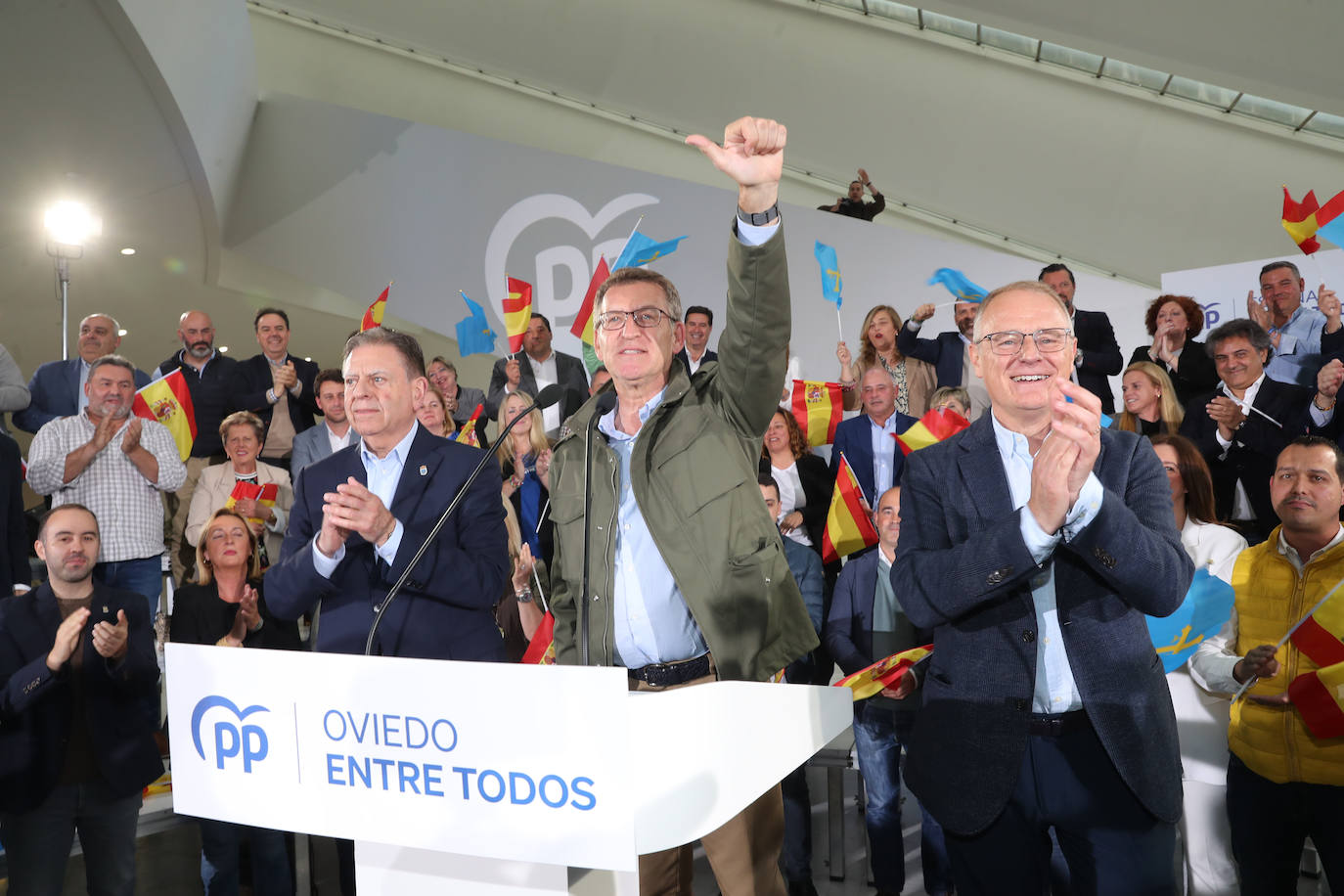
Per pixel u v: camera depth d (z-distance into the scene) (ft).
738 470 5.98
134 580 12.56
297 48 23.16
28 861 8.97
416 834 3.53
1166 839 4.98
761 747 3.72
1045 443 4.66
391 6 22.86
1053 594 5.23
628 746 3.19
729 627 5.69
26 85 17.37
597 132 21.84
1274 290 12.34
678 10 21.52
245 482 13.61
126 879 9.34
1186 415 12.57
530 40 22.26
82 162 19.54
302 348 26.32
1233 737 7.71
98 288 24.09
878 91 20.54
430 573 6.82
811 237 16.61
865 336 15.55
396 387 7.36
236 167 20.94
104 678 9.37
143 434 13.00
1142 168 19.15
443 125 22.43
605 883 3.89
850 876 10.84
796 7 20.94
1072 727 5.13
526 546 11.82
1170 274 12.99
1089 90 19.39
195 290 23.98
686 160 21.40
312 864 11.59
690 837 3.30
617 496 6.04
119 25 15.89
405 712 3.57
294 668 3.81
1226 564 9.43
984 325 5.48
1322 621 7.53
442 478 7.33
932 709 5.38
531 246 18.85
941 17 20.12
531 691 3.35
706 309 15.94
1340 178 17.92
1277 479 8.09
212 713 4.00
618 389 6.31
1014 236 19.88
